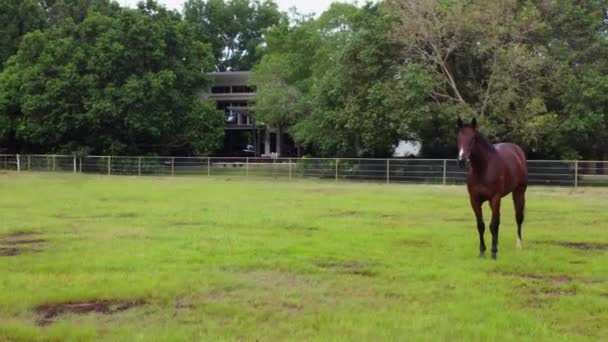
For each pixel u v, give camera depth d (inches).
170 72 1567.4
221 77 2476.6
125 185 1106.1
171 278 324.5
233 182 1240.2
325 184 1182.3
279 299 284.5
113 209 681.0
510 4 1140.5
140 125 1525.6
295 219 590.6
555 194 927.7
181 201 784.9
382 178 1264.8
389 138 1264.8
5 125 1704.0
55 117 1579.7
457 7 1159.6
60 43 1631.4
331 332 234.1
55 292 293.7
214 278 324.8
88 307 273.1
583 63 1219.2
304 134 1429.6
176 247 423.2
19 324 245.4
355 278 328.8
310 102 1424.7
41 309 270.8
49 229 520.7
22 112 1656.0
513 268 355.9
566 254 400.5
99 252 405.7
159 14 1763.0
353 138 1320.1
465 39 1201.4
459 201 788.6
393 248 423.8
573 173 1110.4
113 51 1553.9
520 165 420.8
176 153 1776.6
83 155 1578.5
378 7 1316.4
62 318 256.2
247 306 271.9
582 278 332.2
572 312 261.7
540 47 1167.6
